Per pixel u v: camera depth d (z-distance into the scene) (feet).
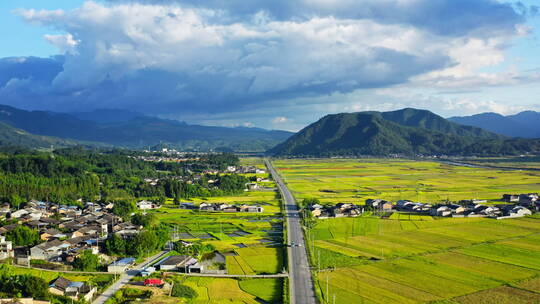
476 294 385.50
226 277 446.19
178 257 494.18
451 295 383.86
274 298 387.14
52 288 391.45
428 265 472.03
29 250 515.09
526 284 409.69
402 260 492.13
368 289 401.90
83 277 436.76
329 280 428.15
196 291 406.21
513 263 475.72
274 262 497.46
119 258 508.53
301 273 453.17
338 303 369.30
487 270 452.76
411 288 403.13
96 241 560.20
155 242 542.57
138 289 403.75
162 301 373.40
